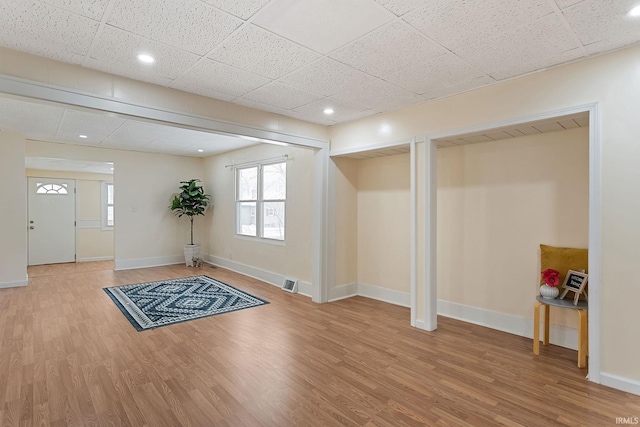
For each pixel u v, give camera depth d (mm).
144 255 6879
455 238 3818
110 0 1802
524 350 2977
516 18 1966
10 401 2166
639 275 2271
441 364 2711
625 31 2096
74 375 2504
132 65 2639
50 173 7547
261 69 2719
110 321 3654
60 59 2525
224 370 2605
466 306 3740
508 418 2018
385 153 4324
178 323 3639
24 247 5211
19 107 3707
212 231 7305
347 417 2033
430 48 2348
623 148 2330
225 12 1921
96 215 8102
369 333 3393
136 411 2074
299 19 1993
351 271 4875
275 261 5508
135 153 6723
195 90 3197
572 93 2545
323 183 4504
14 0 1788
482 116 3066
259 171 5906
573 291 2789
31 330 3377
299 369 2627
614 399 2209
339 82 2986
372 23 2035
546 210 3162
